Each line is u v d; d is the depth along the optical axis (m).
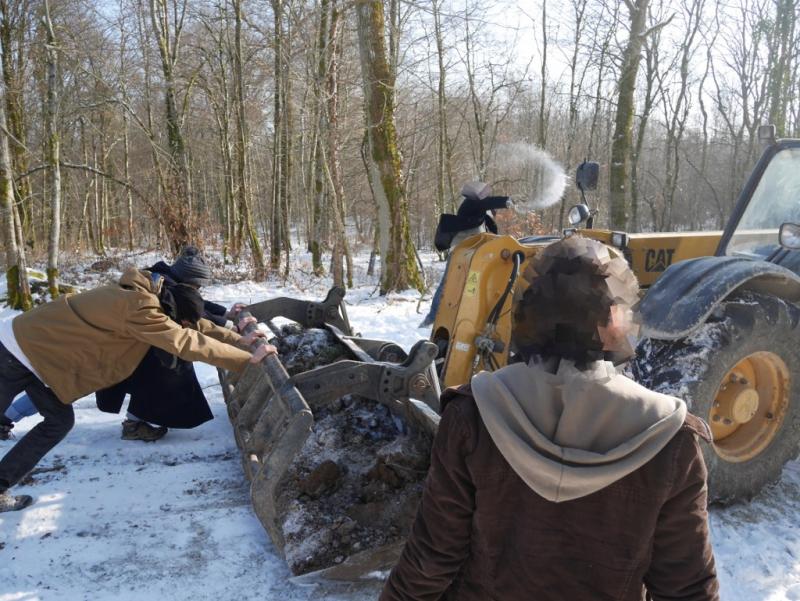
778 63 20.28
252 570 2.97
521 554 1.34
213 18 17.91
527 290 1.36
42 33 16.09
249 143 22.03
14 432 4.46
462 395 1.42
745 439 3.55
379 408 3.68
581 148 29.78
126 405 5.09
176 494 3.64
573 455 1.24
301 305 4.73
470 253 3.92
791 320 3.37
